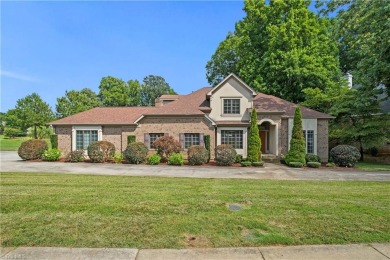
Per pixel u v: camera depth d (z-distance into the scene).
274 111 20.11
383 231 4.79
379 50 15.89
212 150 20.11
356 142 22.22
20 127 52.91
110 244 4.20
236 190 8.35
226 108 21.19
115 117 22.23
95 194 7.48
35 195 7.24
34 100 49.22
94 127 21.38
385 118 19.77
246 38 28.64
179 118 20.42
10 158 21.64
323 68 24.97
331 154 17.91
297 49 25.19
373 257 3.85
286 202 6.74
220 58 37.12
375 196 7.55
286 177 12.56
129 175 12.51
